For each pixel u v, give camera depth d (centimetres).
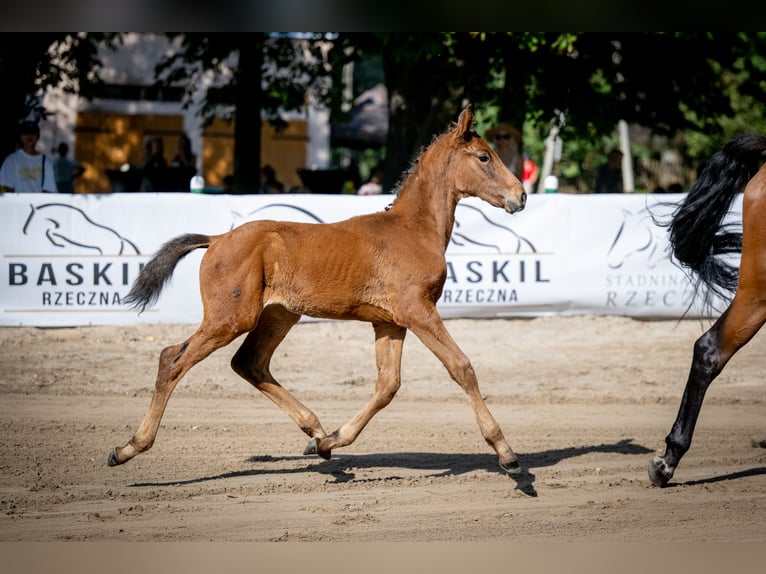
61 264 1405
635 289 1469
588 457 871
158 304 1423
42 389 1127
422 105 1900
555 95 1922
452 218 781
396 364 778
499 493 754
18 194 1396
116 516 686
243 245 738
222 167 3344
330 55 2073
